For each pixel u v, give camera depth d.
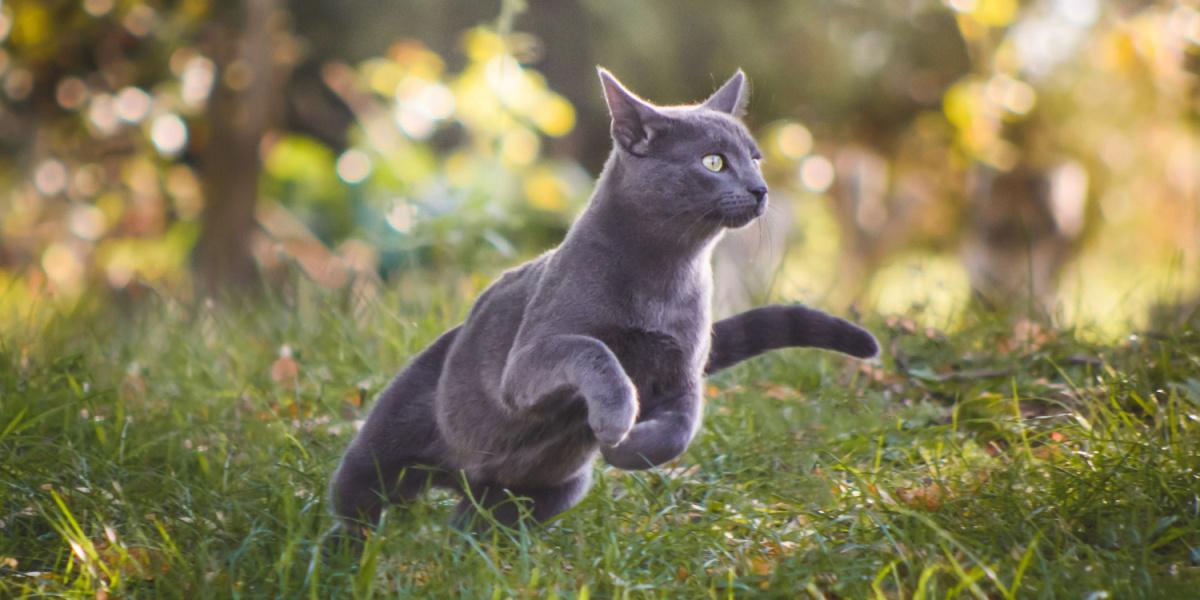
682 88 15.05
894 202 18.75
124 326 9.40
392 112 14.67
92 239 16.14
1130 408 6.58
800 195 18.33
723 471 6.38
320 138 17.77
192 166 17.09
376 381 7.94
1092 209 16.75
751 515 5.70
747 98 6.38
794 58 15.23
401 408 5.89
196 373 8.23
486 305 5.84
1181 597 4.61
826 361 7.98
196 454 6.45
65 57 15.34
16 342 8.00
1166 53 12.89
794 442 6.61
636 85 14.85
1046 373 7.52
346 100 16.20
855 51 15.39
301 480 6.25
